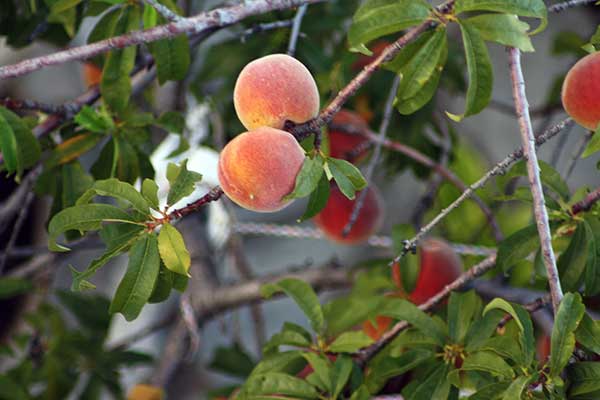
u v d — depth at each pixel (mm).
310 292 2061
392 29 1869
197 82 2480
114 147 2111
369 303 2061
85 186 2121
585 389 1829
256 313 2609
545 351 2209
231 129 2539
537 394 1827
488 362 1872
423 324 1979
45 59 1884
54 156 2109
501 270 1983
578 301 1807
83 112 2090
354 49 1870
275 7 1934
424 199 2508
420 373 1995
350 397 1992
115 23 2078
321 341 2039
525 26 1849
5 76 1876
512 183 2420
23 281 2406
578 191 1983
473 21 1861
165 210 1857
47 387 2422
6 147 2037
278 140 1818
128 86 2102
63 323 2471
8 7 2273
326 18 2398
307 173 1808
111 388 2471
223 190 1835
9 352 2455
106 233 1878
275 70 1851
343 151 2393
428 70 1895
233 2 2268
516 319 1836
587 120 1895
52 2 2131
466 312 1981
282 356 2025
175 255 1851
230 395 2322
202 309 2627
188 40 2117
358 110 2494
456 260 2246
